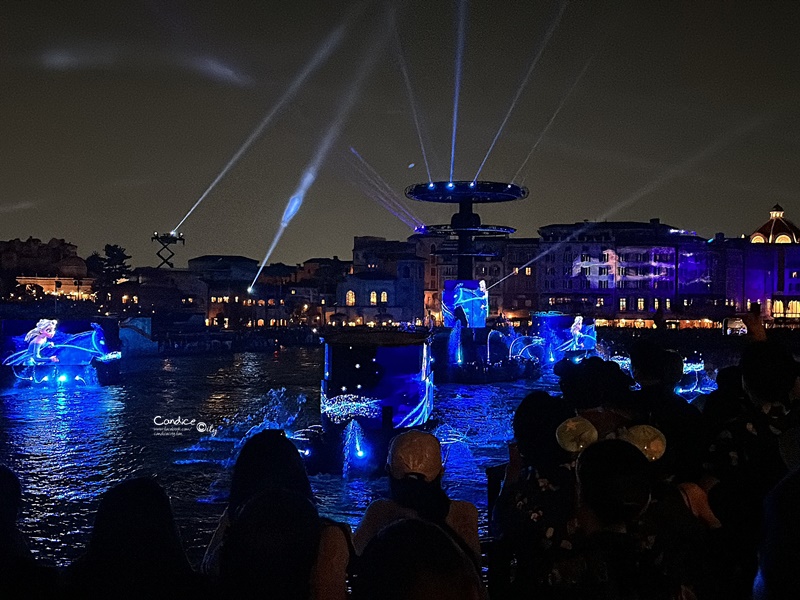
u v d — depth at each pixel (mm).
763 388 5695
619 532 4844
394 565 3543
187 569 4840
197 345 97062
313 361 84375
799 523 4035
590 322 73625
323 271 153375
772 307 121500
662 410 6914
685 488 5664
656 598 4820
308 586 4691
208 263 152750
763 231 130250
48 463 25375
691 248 120438
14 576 4863
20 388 53188
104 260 130625
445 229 64625
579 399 6883
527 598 5266
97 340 56531
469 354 60406
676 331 98312
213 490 21250
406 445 5680
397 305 130875
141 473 23594
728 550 5500
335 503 19766
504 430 32562
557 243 123438
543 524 5262
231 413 39750
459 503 5867
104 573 4664
